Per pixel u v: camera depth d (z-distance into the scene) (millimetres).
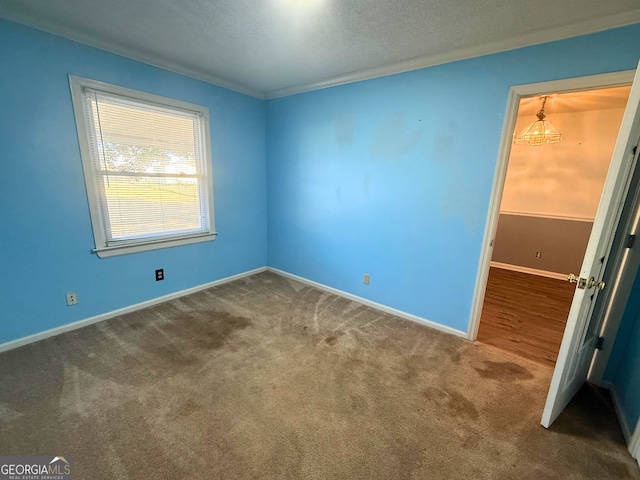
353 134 2914
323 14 1745
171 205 2963
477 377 1988
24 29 1932
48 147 2143
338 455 1394
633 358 1671
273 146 3689
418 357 2203
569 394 1728
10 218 2053
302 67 2643
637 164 1638
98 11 1806
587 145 3982
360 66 2592
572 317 1454
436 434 1525
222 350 2213
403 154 2611
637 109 1253
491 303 3338
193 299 3139
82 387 1782
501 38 1980
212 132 3143
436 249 2564
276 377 1928
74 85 2178
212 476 1276
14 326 2162
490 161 2189
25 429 1478
